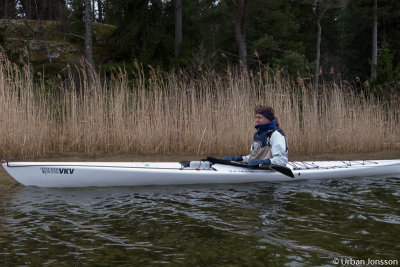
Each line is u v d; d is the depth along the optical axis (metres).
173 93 7.38
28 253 2.53
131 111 7.20
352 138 7.74
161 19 16.34
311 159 6.61
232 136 6.89
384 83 10.61
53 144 7.00
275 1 14.02
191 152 6.90
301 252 2.59
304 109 7.66
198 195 4.02
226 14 13.70
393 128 8.75
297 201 3.83
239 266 2.38
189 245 2.70
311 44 20.59
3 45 15.27
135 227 3.05
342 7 17.89
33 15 19.53
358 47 20.17
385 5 19.23
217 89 7.21
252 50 14.34
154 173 4.34
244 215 3.36
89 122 6.86
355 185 4.57
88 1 12.80
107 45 16.92
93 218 3.26
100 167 4.23
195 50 14.20
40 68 14.42
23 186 4.26
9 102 6.18
